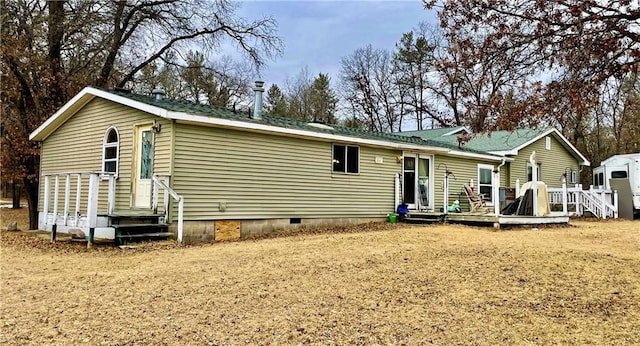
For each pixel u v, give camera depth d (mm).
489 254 7844
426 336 4125
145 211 9875
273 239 10141
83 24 15953
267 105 41781
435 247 8586
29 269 6910
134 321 4445
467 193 16234
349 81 40875
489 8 5035
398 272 6500
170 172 9688
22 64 14148
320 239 9852
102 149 11773
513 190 18609
